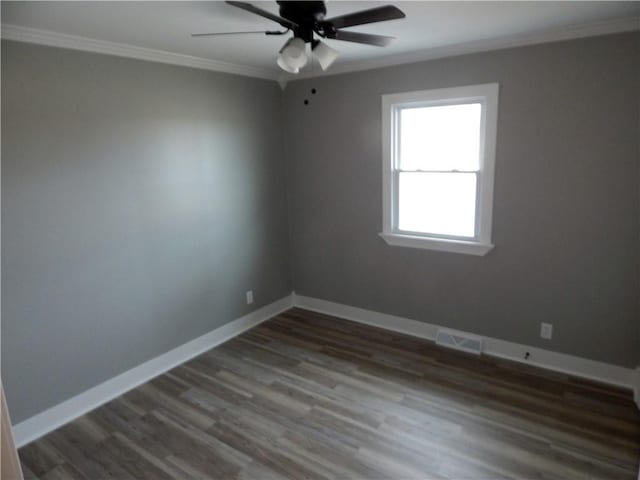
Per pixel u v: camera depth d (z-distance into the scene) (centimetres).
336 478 225
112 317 303
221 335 390
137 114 303
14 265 250
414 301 385
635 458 232
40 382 268
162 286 334
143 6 208
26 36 242
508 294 334
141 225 314
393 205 378
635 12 240
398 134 366
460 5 220
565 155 292
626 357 296
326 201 417
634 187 274
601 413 271
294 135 423
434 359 346
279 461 238
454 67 320
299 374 329
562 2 220
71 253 275
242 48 301
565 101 285
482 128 321
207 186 361
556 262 309
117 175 295
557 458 234
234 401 296
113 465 239
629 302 289
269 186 422
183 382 323
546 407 278
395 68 348
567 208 298
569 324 313
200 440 257
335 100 387
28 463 243
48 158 259
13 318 252
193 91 340
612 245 288
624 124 270
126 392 311
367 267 407
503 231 325
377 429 262
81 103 271
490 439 250
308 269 451
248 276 411
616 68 266
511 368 328
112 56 285
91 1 199
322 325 419
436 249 361
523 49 292
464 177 340
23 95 245
